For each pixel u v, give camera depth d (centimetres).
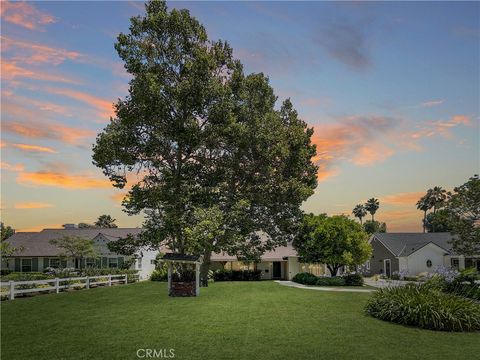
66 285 2945
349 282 3488
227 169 3459
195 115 3009
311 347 1222
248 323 1568
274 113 3428
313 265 5072
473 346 1234
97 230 5534
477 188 2792
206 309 1922
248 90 3403
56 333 1406
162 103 2800
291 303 2123
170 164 3206
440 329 1443
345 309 1902
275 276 5169
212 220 2873
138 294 2648
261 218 3741
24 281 2542
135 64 2905
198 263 2555
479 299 2061
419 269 4875
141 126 3069
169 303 2156
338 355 1145
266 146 3275
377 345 1245
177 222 2894
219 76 3312
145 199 3161
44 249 5262
